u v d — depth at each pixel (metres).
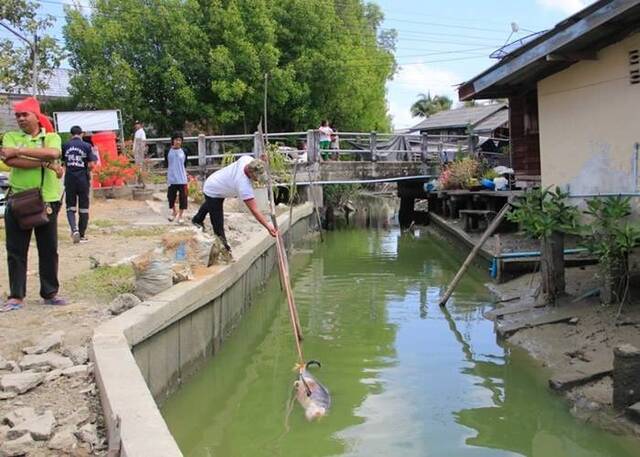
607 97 8.00
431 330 7.80
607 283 6.93
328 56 21.91
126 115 20.36
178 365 5.73
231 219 11.72
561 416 5.11
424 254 14.52
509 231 13.29
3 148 5.36
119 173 14.81
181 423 5.27
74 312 5.49
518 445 4.67
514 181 13.47
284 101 20.73
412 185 21.08
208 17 20.56
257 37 20.64
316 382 5.80
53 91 24.72
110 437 3.32
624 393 4.75
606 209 6.84
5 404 3.79
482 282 10.59
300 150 19.69
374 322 8.30
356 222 22.45
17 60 20.73
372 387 5.90
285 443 4.81
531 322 7.22
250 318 8.70
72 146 9.01
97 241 9.29
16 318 5.33
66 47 20.98
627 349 4.75
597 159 8.25
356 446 4.70
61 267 7.37
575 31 7.34
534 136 11.66
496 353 6.77
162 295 5.68
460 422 5.09
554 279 7.61
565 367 5.91
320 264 13.31
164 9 20.12
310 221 18.16
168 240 6.81
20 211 5.39
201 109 20.53
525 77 9.69
